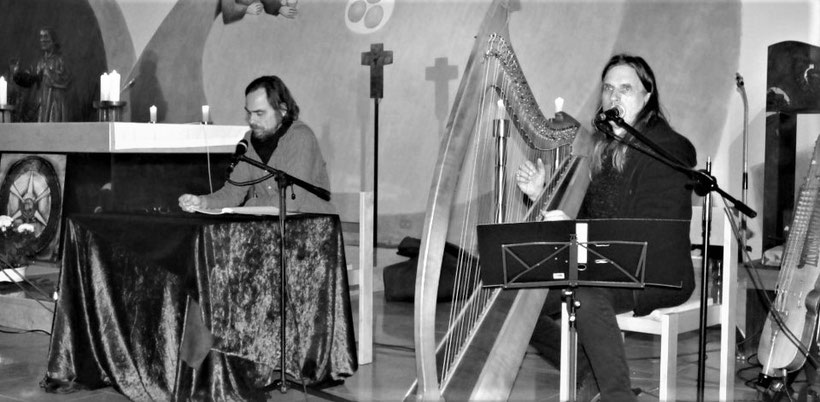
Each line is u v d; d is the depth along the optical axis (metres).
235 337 3.24
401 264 6.04
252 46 8.45
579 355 3.37
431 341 2.44
